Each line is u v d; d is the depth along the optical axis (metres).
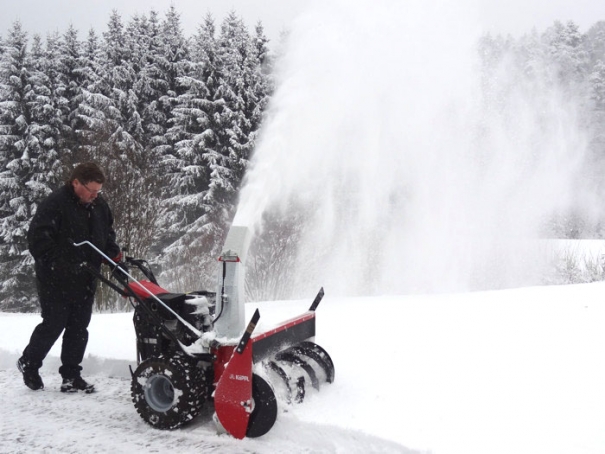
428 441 3.06
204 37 24.14
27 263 21.16
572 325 5.13
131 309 10.36
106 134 16.47
